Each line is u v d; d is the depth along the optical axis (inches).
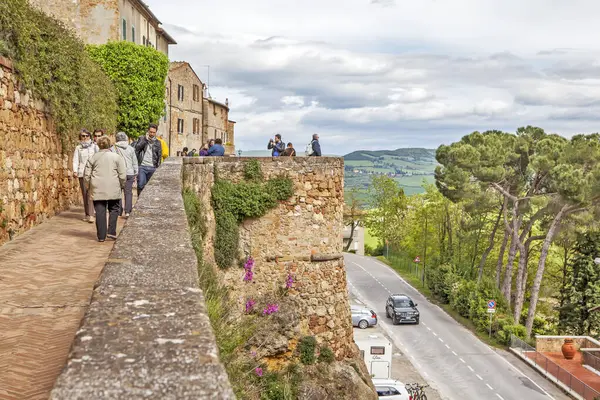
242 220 689.6
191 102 2234.3
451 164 2206.0
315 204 705.0
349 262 3467.0
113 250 184.5
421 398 1268.5
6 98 443.2
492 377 1510.8
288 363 658.8
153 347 103.6
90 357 98.7
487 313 1983.3
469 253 2800.2
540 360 1659.7
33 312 263.6
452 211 2795.3
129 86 1316.4
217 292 413.4
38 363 199.8
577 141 2032.5
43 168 557.9
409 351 1716.3
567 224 2069.4
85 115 730.8
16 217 469.1
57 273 343.3
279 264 697.0
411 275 3061.0
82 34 1379.2
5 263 369.1
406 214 3641.7
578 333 2219.5
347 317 729.6
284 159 698.2
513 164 2295.8
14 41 470.0
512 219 2250.2
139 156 649.6
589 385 1437.0
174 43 2076.8
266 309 667.4
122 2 1432.1
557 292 2551.7
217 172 682.2
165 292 139.2
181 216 259.8
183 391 87.9
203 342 106.2
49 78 564.1
